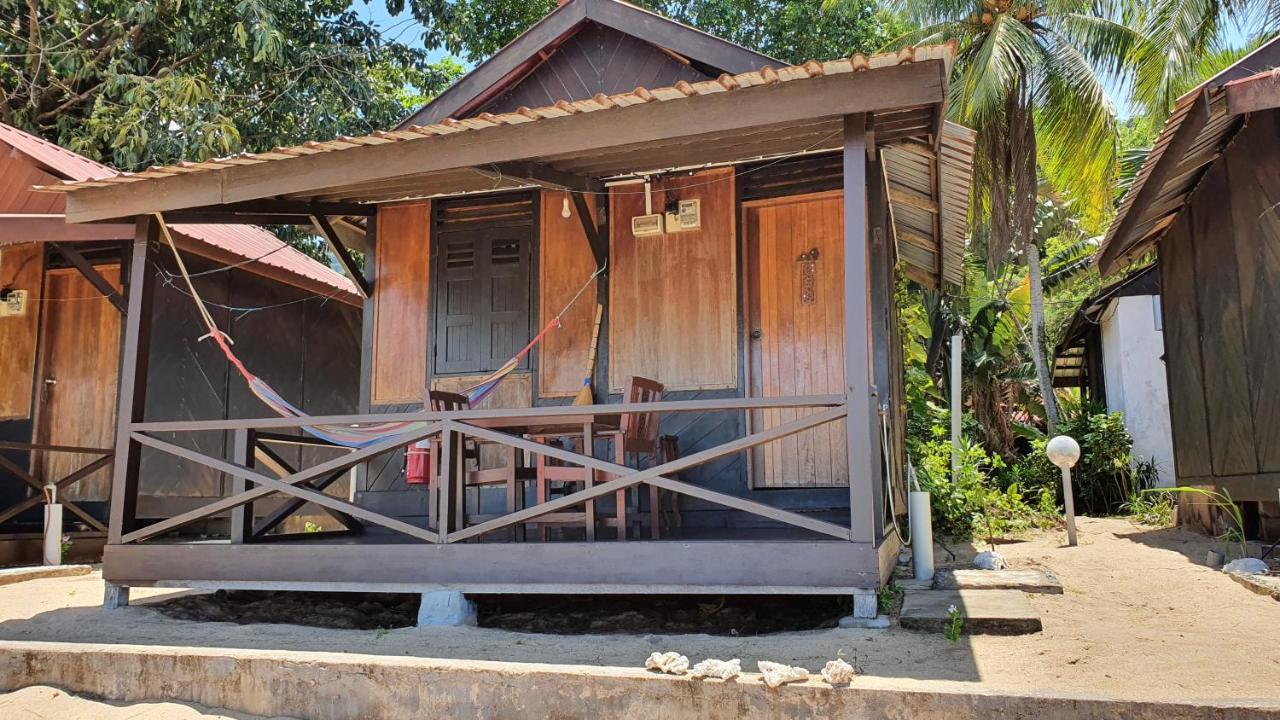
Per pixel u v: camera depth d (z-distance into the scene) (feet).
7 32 41.52
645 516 17.13
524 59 21.79
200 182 18.12
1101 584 17.69
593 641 13.88
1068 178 44.47
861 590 13.87
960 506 26.71
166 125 40.68
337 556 16.42
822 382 20.07
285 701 12.52
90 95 43.91
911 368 36.73
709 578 14.42
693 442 20.36
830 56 51.85
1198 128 19.13
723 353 20.45
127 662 13.42
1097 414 43.70
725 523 19.86
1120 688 10.72
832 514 19.47
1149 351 43.45
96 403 27.61
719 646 13.17
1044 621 14.30
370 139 16.53
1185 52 37.35
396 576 16.01
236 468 17.43
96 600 18.90
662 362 20.75
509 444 15.79
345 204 22.76
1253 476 22.67
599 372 21.06
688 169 20.92
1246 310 22.70
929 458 27.84
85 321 28.17
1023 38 41.57
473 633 14.69
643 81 21.93
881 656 12.32
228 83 46.55
